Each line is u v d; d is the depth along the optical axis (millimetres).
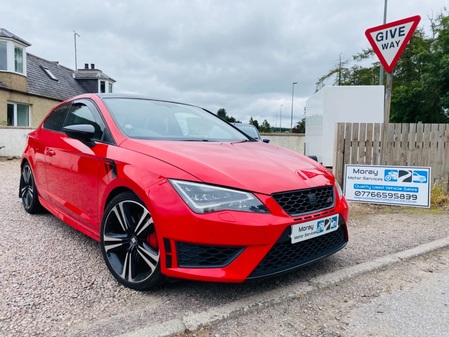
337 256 3244
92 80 25312
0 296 2361
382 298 2469
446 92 18766
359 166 5465
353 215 4840
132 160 2535
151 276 2348
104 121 3086
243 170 2412
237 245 2141
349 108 8117
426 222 4465
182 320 2096
